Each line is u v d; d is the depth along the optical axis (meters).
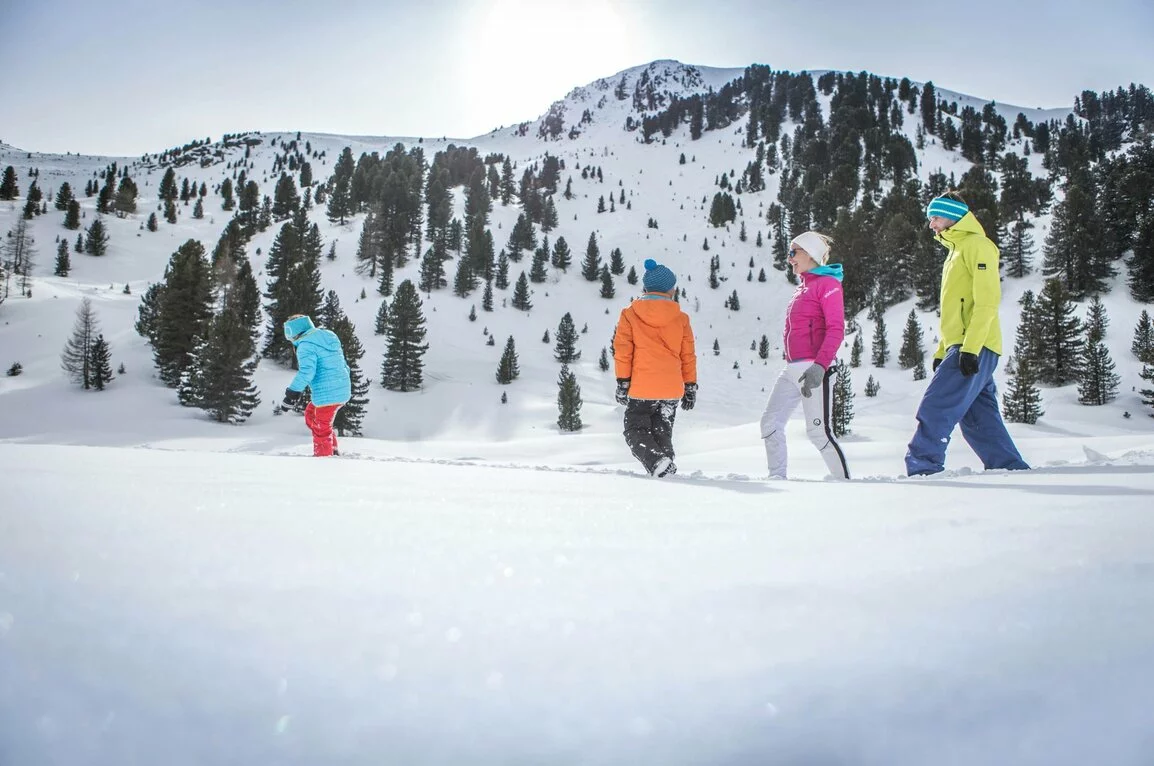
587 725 0.35
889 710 0.37
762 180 121.12
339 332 43.19
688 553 0.86
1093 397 38.59
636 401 3.58
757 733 0.34
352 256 86.38
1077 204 52.53
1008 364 44.28
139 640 0.45
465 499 1.44
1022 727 0.36
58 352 45.84
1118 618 0.54
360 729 0.33
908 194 88.06
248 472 1.92
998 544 0.89
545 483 1.98
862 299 72.44
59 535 0.78
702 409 52.84
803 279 3.77
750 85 163.38
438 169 110.38
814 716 0.37
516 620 0.55
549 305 80.44
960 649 0.48
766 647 0.49
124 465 1.90
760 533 1.04
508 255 91.94
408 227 89.19
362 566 0.72
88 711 0.33
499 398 51.28
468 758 0.31
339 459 3.56
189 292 42.06
